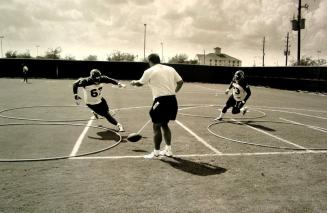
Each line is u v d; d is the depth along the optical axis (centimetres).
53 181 470
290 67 2772
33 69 3609
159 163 566
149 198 419
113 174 504
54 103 1416
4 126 877
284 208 403
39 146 668
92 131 829
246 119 1099
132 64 3750
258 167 560
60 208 385
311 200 429
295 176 520
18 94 1797
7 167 527
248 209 397
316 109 1470
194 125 950
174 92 603
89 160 573
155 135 589
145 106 1377
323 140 793
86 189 443
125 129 863
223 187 464
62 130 835
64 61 3638
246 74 3612
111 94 2008
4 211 373
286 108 1471
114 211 380
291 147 710
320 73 2412
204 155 625
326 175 529
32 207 386
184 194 435
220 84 3553
